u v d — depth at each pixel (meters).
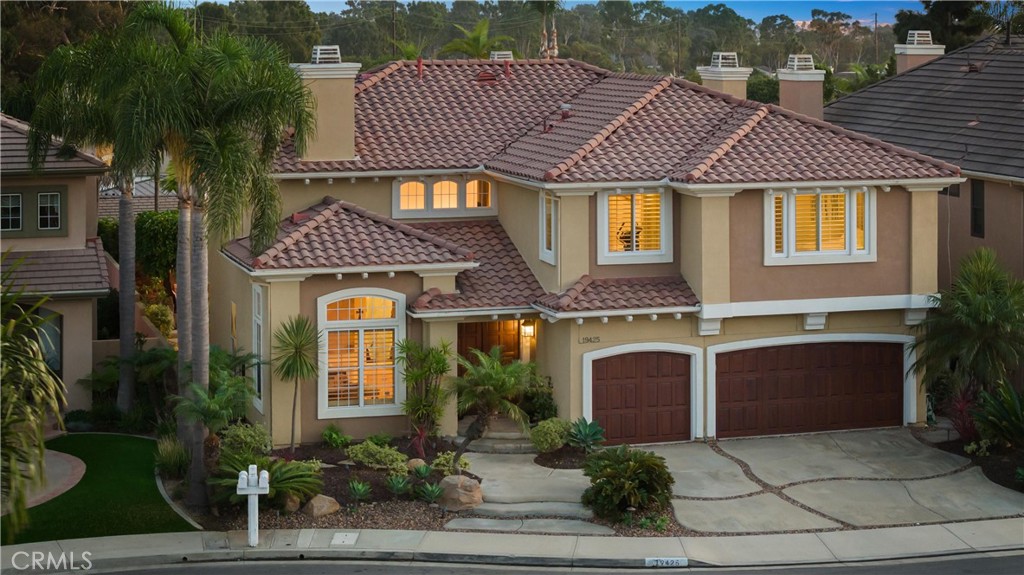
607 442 29.73
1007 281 29.55
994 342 28.48
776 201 29.72
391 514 24.91
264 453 27.41
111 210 50.38
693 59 103.12
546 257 30.36
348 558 23.08
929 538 24.19
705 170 29.02
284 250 28.61
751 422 30.61
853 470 28.05
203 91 24.55
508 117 35.19
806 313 30.12
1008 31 42.12
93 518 24.28
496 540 23.73
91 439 29.69
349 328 29.03
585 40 105.31
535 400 29.92
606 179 29.12
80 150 34.25
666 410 30.11
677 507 25.58
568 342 29.33
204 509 24.92
